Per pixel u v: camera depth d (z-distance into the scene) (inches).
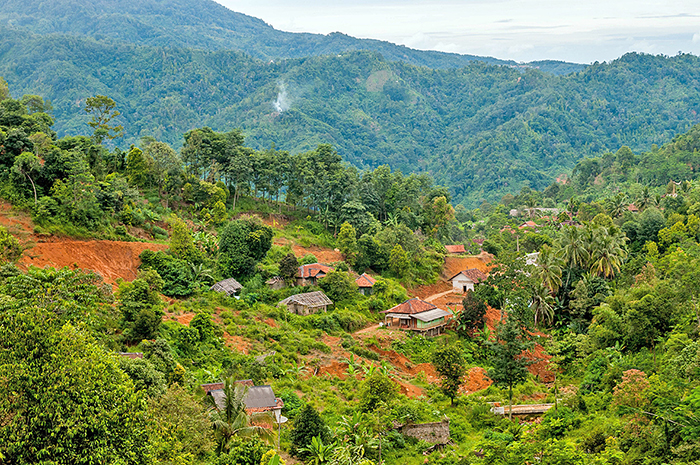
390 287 3858.3
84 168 3095.5
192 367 2294.5
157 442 1268.5
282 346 2743.6
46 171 2982.3
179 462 1305.4
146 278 2805.1
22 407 1093.1
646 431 1771.7
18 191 2844.5
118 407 1179.3
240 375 2267.5
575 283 3604.8
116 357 1430.9
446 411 2427.4
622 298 3031.5
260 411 1982.0
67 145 3597.4
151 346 2079.2
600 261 3567.9
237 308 3038.9
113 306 2332.7
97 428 1127.6
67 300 1676.9
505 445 1956.2
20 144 2987.2
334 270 3654.0
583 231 3683.6
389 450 2036.2
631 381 2036.2
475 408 2429.9
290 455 1854.1
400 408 2203.5
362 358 2824.8
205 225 3924.7
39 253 2573.8
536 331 3417.8
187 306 2832.2
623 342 2723.9
